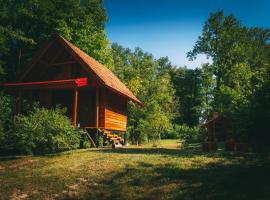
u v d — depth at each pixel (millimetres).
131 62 59469
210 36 56000
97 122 22031
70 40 34812
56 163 13383
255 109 13320
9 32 28250
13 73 34812
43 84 22375
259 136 13695
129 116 42844
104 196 8891
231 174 9609
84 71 23969
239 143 15641
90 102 25047
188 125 74688
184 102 76000
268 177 8945
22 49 35250
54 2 34594
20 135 16500
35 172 12008
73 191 9539
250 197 7508
